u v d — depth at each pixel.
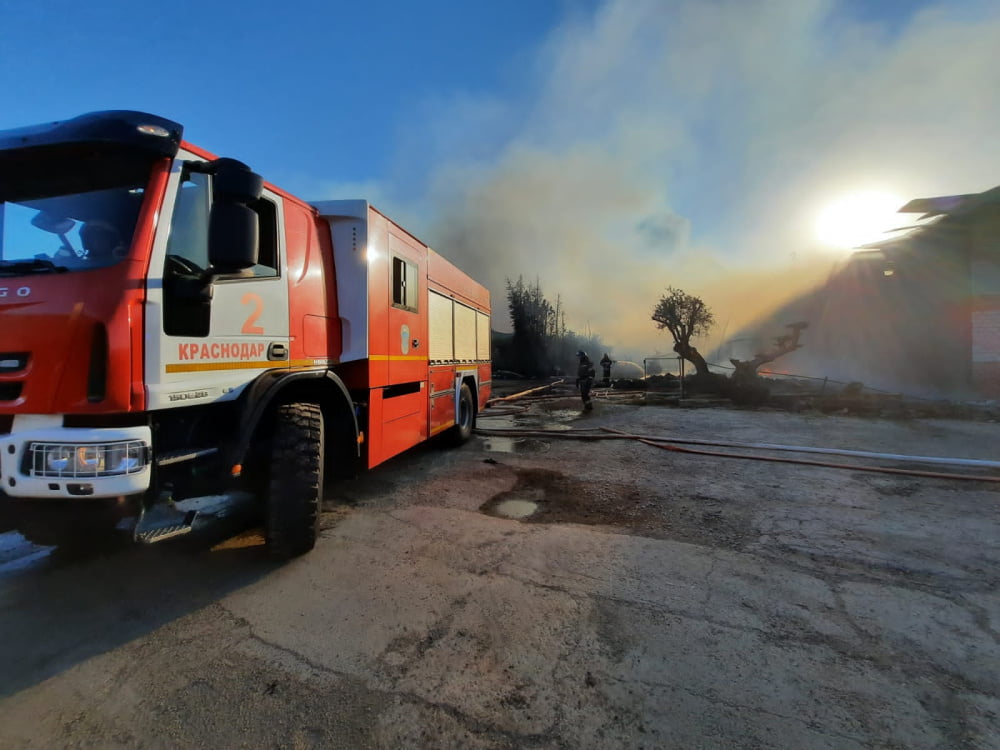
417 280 5.81
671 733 1.95
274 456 3.42
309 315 4.04
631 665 2.36
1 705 2.11
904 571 3.33
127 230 2.64
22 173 2.75
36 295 2.52
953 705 2.08
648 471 6.10
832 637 2.58
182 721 2.02
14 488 2.42
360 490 5.33
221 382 3.07
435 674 2.30
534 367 32.12
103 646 2.53
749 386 13.65
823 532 4.04
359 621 2.75
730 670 2.32
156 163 2.74
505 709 2.08
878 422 9.66
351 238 4.47
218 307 3.07
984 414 9.94
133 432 2.49
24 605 2.93
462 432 7.80
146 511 2.65
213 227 2.69
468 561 3.50
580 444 7.96
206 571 3.37
